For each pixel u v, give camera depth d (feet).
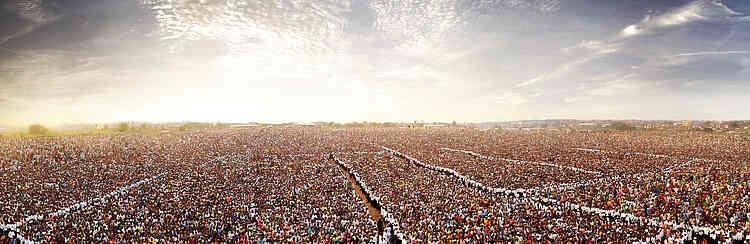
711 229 127.44
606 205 158.10
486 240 120.88
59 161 254.27
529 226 132.46
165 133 485.15
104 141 359.25
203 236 125.29
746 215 136.46
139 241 120.16
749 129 563.89
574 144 389.60
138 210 152.46
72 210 154.30
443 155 320.91
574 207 163.12
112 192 181.57
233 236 124.98
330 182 210.18
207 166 254.47
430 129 633.20
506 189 196.54
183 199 168.96
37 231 129.90
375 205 181.27
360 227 137.49
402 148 370.73
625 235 122.93
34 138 364.17
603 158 287.28
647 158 280.92
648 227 131.95
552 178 214.90
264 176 223.30
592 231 126.21
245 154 315.78
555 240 119.14
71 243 118.83
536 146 377.50
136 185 196.24
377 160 293.02
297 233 127.95
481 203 165.27
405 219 147.02
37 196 169.89
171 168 242.99
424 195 179.83
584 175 221.25
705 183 181.68
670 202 154.61
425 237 126.52
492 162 279.90
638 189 177.68
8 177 203.92
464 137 472.85
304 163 274.98
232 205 160.45
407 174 235.40
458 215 147.23
